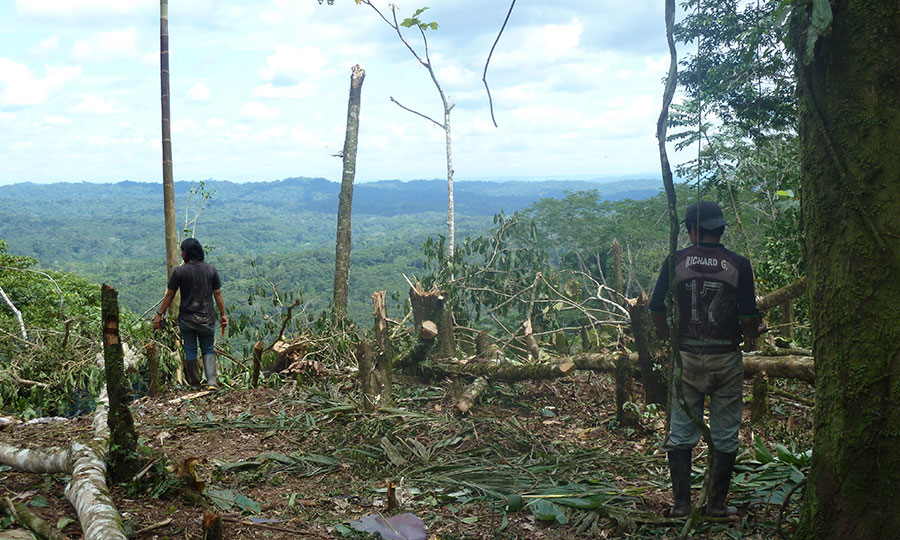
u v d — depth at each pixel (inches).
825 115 87.2
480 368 238.8
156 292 4463.6
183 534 116.0
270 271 4899.1
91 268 6776.6
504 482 150.4
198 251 268.4
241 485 150.6
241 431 195.2
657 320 135.4
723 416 128.6
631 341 258.5
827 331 88.2
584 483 149.3
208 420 205.0
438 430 191.9
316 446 181.8
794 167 532.1
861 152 83.7
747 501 133.5
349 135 474.3
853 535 84.6
